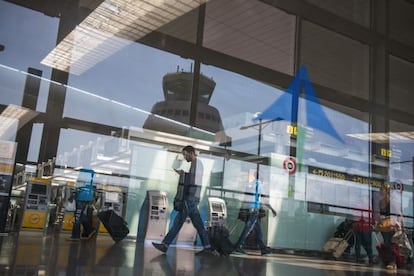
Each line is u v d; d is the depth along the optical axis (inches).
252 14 379.9
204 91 480.7
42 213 437.1
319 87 455.5
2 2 380.2
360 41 444.8
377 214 374.6
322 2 400.2
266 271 185.0
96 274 136.4
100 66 491.2
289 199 401.4
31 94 572.7
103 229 366.0
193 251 277.4
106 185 448.8
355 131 479.8
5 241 291.3
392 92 492.7
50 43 446.3
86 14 381.4
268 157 427.8
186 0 349.4
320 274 190.4
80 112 565.6
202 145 475.5
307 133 452.1
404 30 460.8
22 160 583.8
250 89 457.1
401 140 500.1
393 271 241.3
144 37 406.9
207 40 405.7
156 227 382.0
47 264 156.2
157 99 514.3
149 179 435.8
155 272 153.1
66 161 550.9
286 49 418.3
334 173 444.8
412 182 489.7
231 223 362.6
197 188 324.2
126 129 523.5
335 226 404.8
